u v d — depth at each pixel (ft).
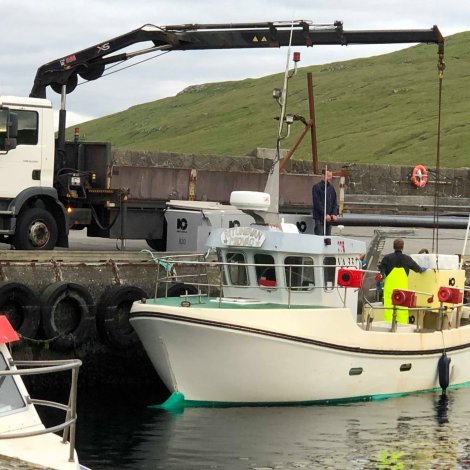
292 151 99.19
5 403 41.06
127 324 74.54
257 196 69.97
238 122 322.75
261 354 63.82
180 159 121.19
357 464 53.67
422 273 74.69
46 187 80.94
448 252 109.70
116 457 53.72
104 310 73.46
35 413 41.55
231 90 424.46
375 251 78.79
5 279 71.46
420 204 132.05
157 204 91.04
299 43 96.17
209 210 87.86
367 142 278.87
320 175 100.37
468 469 53.31
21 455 38.32
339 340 66.08
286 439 57.82
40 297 71.61
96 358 73.97
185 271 80.38
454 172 141.28
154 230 90.99
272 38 96.12
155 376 75.87
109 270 76.23
